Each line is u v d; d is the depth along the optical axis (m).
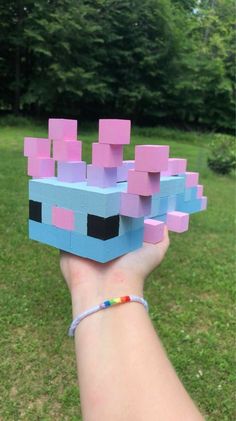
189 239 1.30
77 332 0.22
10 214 1.37
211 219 1.53
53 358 0.72
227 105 4.88
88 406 0.18
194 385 0.67
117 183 0.28
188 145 3.94
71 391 0.65
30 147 0.31
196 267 1.08
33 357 0.72
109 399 0.18
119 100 4.63
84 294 0.23
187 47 4.67
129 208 0.25
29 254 1.09
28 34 3.83
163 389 0.18
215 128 4.98
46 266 1.03
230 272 1.07
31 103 4.30
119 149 0.27
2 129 3.59
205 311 0.88
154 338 0.20
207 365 0.71
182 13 4.97
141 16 4.34
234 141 2.54
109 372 0.19
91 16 4.14
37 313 0.84
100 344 0.20
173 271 1.05
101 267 0.25
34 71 4.27
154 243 0.26
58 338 0.76
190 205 0.37
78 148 0.29
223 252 1.21
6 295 0.89
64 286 0.94
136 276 0.24
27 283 0.94
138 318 0.21
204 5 6.08
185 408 0.18
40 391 0.65
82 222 0.25
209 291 0.96
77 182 0.28
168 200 0.33
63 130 0.28
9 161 2.22
